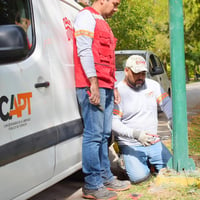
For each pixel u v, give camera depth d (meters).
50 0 3.31
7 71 2.47
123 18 15.47
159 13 23.06
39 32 2.96
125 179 4.28
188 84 31.45
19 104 2.53
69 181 4.34
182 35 3.75
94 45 3.38
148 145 3.84
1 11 2.66
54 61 3.09
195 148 5.52
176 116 3.81
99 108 3.39
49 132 2.86
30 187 2.66
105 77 3.45
